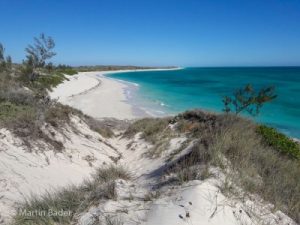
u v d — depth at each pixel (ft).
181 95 124.57
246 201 13.67
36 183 19.60
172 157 25.62
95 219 12.39
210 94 128.36
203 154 18.88
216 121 31.65
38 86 59.62
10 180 18.45
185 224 11.30
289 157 24.72
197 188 13.50
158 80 236.84
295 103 103.04
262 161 19.75
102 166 27.25
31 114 28.35
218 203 12.80
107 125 50.75
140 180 21.25
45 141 25.66
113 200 13.92
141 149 33.22
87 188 17.04
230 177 15.21
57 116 32.45
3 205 15.76
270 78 256.73
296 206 14.64
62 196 15.55
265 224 12.48
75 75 206.59
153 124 41.24
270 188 15.53
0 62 68.39
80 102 91.61
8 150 21.61
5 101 32.78
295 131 60.39
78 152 27.84
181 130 34.32
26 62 57.06
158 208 12.47
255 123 32.07
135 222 11.73
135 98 111.04
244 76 299.79
